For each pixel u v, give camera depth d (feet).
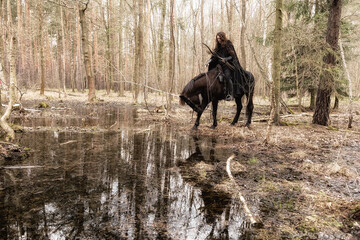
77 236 6.39
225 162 13.69
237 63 23.15
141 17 49.49
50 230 6.61
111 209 7.93
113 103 59.98
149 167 12.47
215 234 6.73
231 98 22.77
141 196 9.00
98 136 20.21
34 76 96.94
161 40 68.23
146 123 29.01
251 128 24.41
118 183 10.19
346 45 38.50
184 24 73.56
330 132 23.76
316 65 26.84
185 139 19.84
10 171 11.31
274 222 7.44
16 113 33.81
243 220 7.52
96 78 121.39
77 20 90.48
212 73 22.33
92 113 37.19
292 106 52.47
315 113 28.53
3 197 8.58
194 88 22.07
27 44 94.48
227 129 23.81
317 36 29.53
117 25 70.08
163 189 9.71
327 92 27.45
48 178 10.50
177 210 8.02
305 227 7.17
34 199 8.47
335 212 8.09
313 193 9.62
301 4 37.01
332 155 15.58
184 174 11.55
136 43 60.59
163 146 17.29
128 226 6.97
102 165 12.53
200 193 9.43
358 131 24.36
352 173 11.76
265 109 51.21
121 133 21.97
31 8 87.40
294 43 30.76
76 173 11.23
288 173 12.05
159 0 69.72
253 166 13.03
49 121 28.30
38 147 15.84
